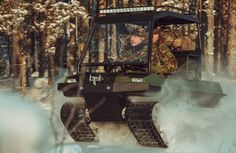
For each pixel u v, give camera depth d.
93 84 7.50
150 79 7.34
